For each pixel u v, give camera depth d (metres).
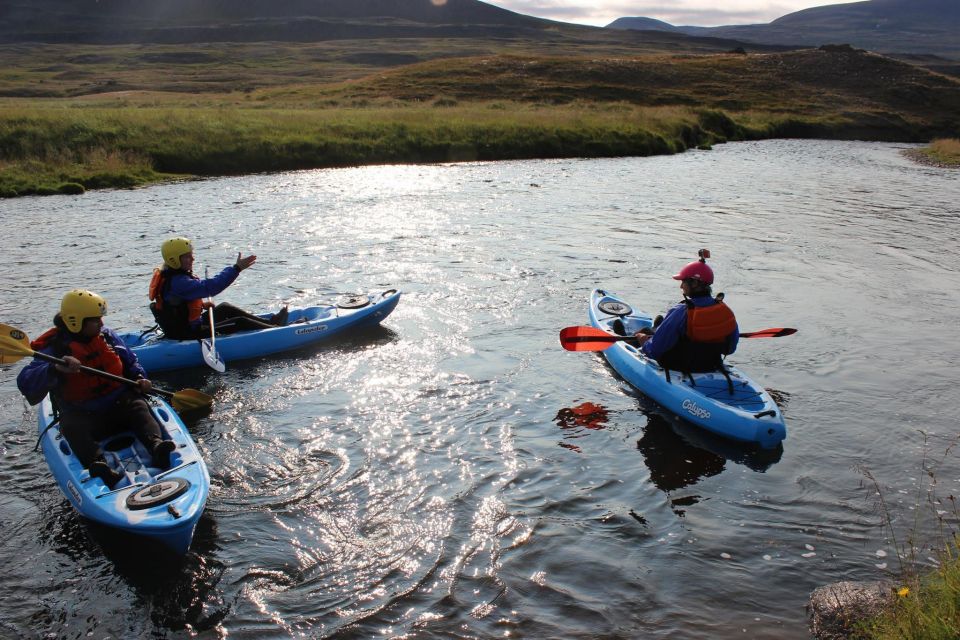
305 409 7.61
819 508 5.93
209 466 6.47
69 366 5.77
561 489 6.18
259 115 32.12
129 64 106.44
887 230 16.91
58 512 5.82
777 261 13.93
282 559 5.25
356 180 23.14
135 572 5.11
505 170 26.19
